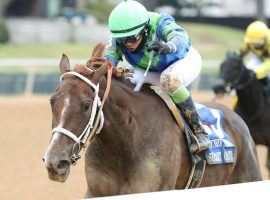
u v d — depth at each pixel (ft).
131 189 23.00
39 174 43.11
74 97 20.97
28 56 117.08
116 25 23.59
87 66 22.34
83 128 20.99
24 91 88.48
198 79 95.25
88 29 143.64
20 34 139.23
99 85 21.98
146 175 22.85
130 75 24.02
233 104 44.80
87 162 23.65
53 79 89.97
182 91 24.30
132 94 23.50
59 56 118.93
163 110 24.22
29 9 167.02
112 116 22.67
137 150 22.99
